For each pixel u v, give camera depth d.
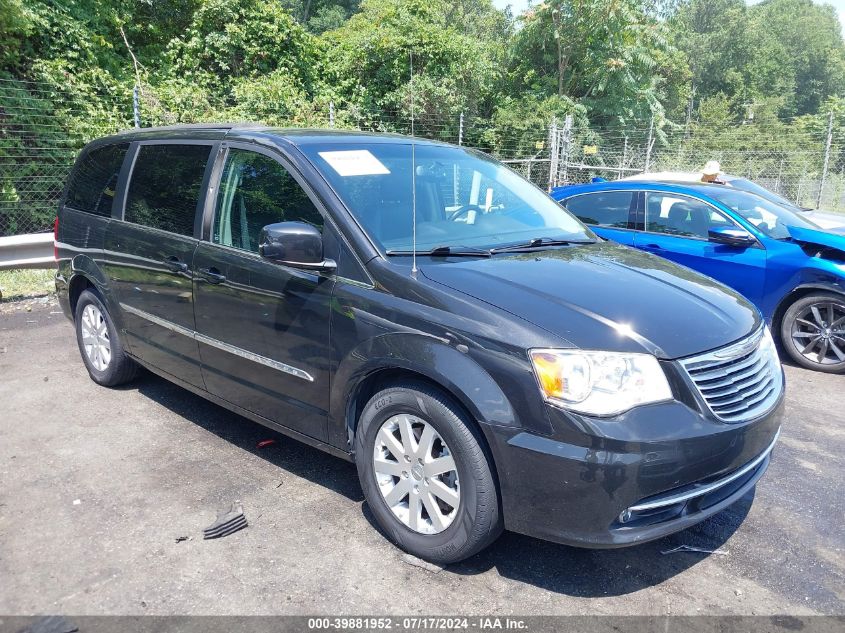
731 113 44.53
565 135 14.59
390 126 17.69
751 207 6.19
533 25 22.41
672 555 3.01
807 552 3.05
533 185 4.41
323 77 18.30
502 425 2.50
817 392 5.17
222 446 3.94
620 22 21.78
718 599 2.71
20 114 10.50
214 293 3.58
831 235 5.62
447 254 3.15
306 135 3.66
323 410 3.15
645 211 6.61
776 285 5.75
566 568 2.88
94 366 4.83
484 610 2.59
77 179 4.99
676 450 2.46
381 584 2.73
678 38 48.16
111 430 4.12
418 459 2.81
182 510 3.24
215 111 14.19
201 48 16.50
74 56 12.59
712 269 6.08
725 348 2.74
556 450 2.44
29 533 3.02
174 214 3.95
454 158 4.02
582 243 3.75
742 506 3.46
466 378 2.56
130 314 4.29
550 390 2.46
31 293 7.73
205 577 2.74
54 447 3.88
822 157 15.62
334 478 3.60
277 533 3.07
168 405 4.54
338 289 3.02
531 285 2.85
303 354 3.16
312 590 2.68
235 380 3.59
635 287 3.00
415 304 2.79
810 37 62.94
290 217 3.31
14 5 11.36
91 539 2.98
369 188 3.34
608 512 2.44
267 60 17.12
